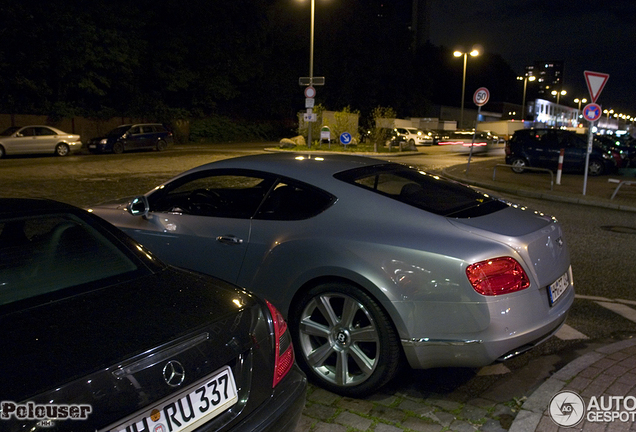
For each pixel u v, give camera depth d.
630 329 4.65
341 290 3.31
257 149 31.23
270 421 2.20
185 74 38.06
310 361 3.50
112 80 32.78
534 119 101.56
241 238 3.77
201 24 39.12
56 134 24.00
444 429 3.06
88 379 1.73
